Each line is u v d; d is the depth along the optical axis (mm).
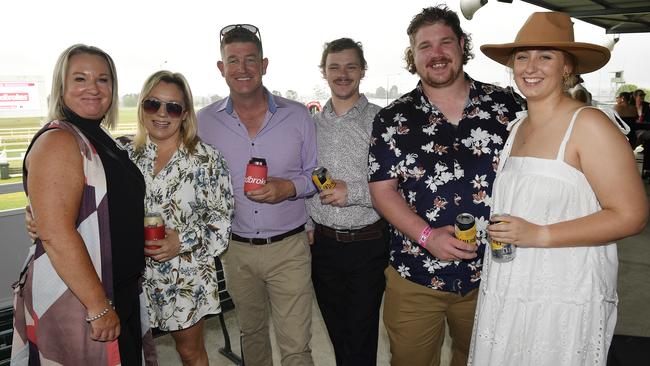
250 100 2115
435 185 1783
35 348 1427
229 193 1979
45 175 1289
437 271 1812
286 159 2211
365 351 2266
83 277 1327
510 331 1419
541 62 1355
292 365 2219
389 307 1975
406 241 1864
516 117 1657
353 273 2230
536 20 1365
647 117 8812
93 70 1439
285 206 2180
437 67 1753
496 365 1449
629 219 1221
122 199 1511
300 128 2240
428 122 1814
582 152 1277
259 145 2172
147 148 1809
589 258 1335
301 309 2225
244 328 2330
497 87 1837
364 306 2232
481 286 1575
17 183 2963
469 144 1766
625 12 6996
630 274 3979
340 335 2334
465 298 1827
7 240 2857
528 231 1295
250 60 2027
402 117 1842
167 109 1752
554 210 1330
